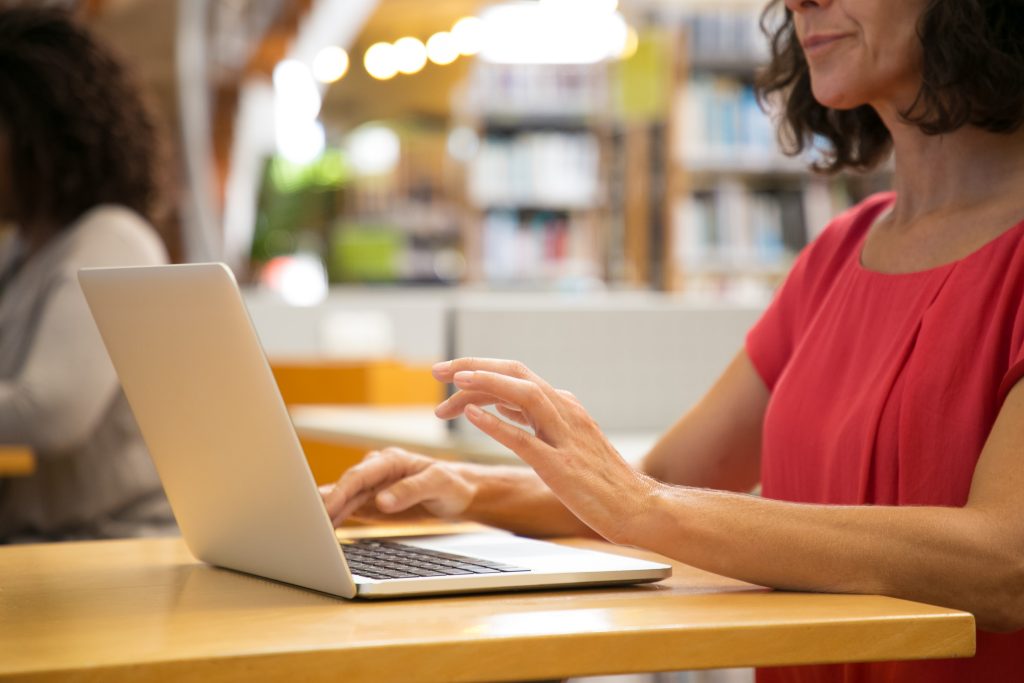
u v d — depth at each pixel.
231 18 7.82
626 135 7.06
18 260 2.49
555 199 7.42
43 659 0.71
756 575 0.94
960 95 1.15
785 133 1.53
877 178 6.83
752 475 1.44
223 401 0.95
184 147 7.16
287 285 8.59
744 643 0.79
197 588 0.99
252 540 1.01
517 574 0.95
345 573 0.90
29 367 2.17
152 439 1.10
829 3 1.21
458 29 7.12
